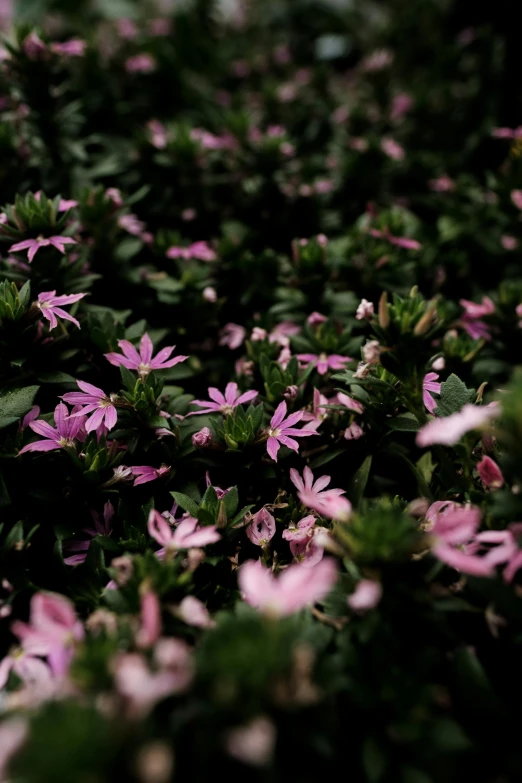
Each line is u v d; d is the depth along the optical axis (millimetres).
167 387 325
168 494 309
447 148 521
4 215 334
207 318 361
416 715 240
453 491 287
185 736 234
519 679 259
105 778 223
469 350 341
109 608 268
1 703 266
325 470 317
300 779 235
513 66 506
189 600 257
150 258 390
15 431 309
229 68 585
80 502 302
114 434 306
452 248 403
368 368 294
